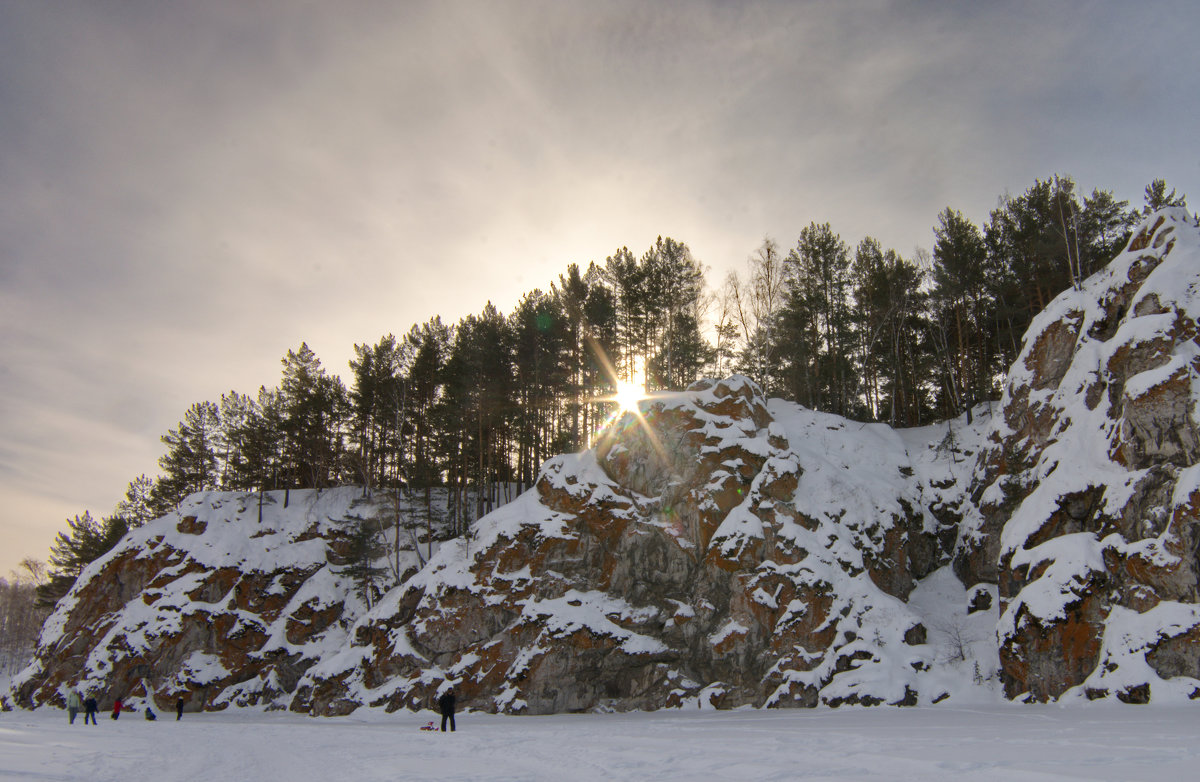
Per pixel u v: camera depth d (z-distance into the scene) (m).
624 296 55.38
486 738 23.56
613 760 16.44
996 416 38.44
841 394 53.53
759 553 36.84
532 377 56.09
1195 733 16.02
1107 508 27.86
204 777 16.30
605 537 40.41
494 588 39.41
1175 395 27.19
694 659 36.03
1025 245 46.97
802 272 56.25
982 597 34.06
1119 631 25.22
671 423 42.84
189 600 50.41
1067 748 14.62
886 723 22.02
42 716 45.06
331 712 38.66
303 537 55.84
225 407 72.44
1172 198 47.12
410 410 59.69
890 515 38.25
